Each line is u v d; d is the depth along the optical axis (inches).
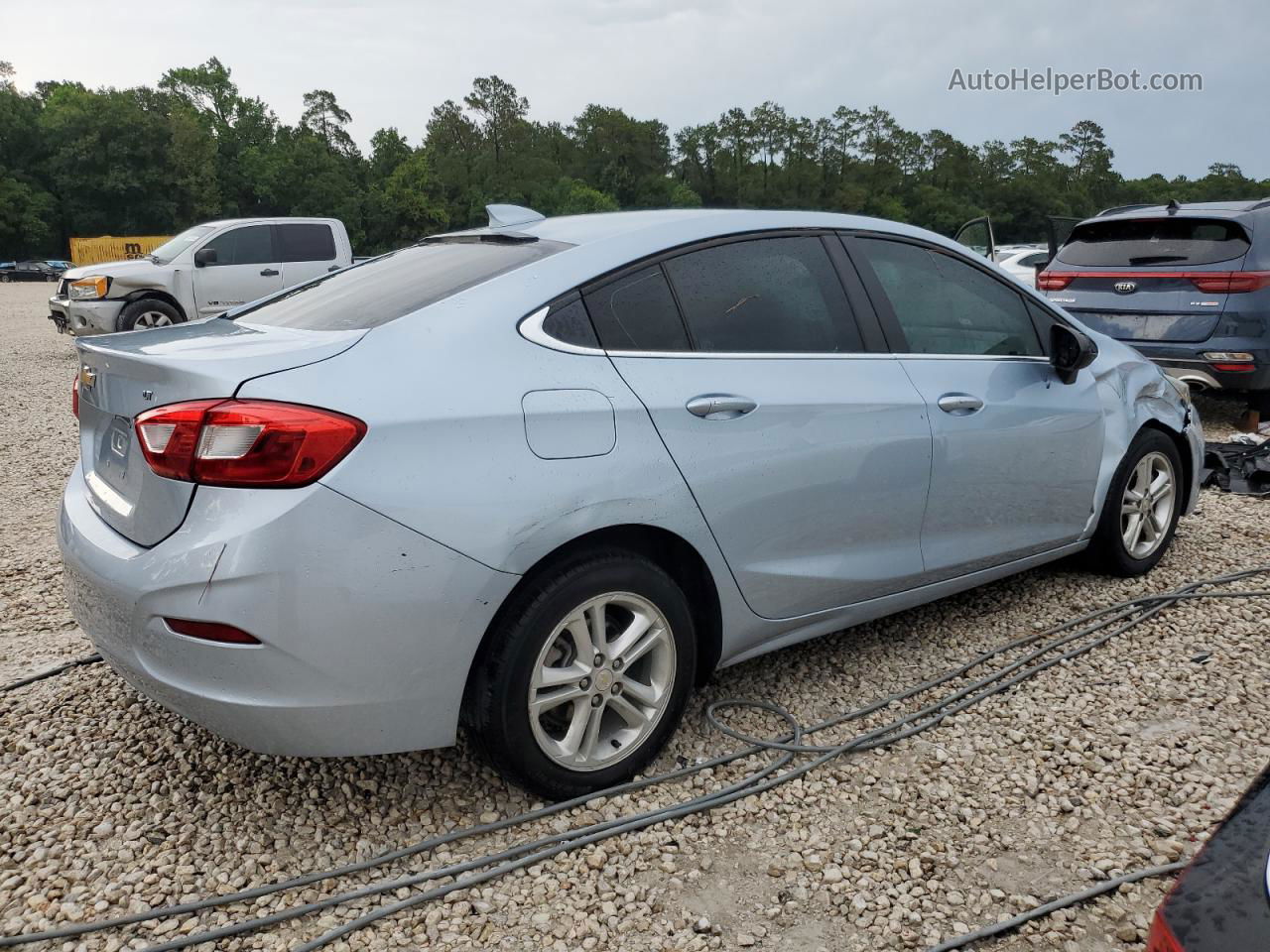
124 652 93.2
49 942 84.7
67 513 105.4
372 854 97.2
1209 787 108.2
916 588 135.9
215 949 84.3
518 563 93.4
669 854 97.0
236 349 95.6
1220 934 46.8
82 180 3511.3
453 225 4665.4
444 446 90.4
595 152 5487.2
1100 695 130.0
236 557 84.4
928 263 141.7
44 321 858.1
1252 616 155.8
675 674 109.0
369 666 88.8
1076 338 146.9
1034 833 100.5
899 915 88.5
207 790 108.1
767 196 5610.2
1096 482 160.1
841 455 120.2
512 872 94.0
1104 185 5836.6
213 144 3841.0
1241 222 281.7
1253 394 300.4
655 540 109.2
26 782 109.5
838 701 129.8
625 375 104.2
